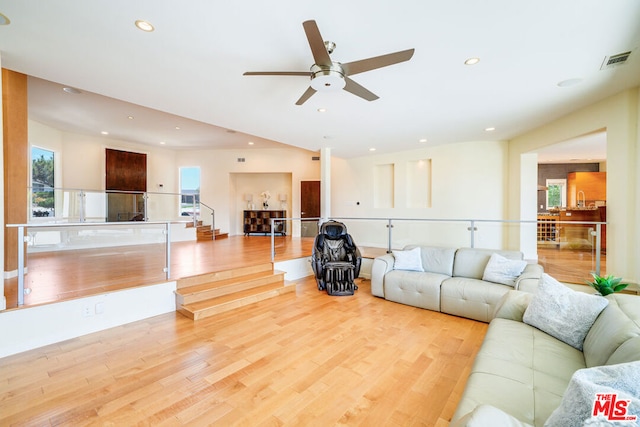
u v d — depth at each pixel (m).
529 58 2.60
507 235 5.26
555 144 4.64
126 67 2.75
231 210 9.51
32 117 5.84
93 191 6.39
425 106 3.82
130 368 2.31
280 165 9.23
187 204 8.21
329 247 4.83
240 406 1.89
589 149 6.07
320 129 4.94
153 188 8.73
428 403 1.92
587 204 8.40
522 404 1.37
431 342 2.79
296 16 2.02
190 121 6.18
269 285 4.40
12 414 1.79
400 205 6.92
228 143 8.44
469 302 3.35
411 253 4.22
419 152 6.62
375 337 2.89
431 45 2.38
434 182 6.41
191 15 2.01
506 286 3.37
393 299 3.97
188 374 2.23
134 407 1.87
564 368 1.67
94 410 1.83
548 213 7.58
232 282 4.06
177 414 1.81
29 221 5.36
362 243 6.30
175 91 3.31
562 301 2.09
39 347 2.62
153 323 3.19
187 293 3.53
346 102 3.67
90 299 2.94
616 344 1.48
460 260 3.95
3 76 3.54
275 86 3.17
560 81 3.09
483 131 5.15
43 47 2.42
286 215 9.85
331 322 3.27
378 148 6.56
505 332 2.12
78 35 2.25
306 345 2.72
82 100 4.92
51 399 1.93
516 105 3.80
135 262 4.44
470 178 6.02
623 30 2.18
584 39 2.31
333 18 2.04
